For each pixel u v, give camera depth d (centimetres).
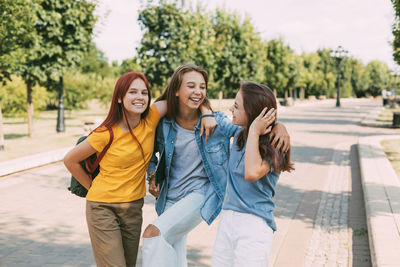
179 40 1742
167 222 263
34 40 1273
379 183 682
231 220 232
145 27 1741
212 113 274
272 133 224
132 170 255
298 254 413
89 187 263
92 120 1327
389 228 441
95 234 250
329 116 2786
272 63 4262
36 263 400
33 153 1071
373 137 1482
